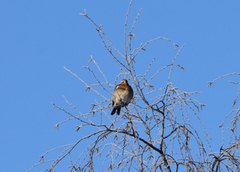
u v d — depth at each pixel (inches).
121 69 457.7
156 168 439.5
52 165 421.1
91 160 414.3
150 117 466.9
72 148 427.2
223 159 442.9
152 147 450.9
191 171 425.7
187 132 437.4
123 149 423.5
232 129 439.5
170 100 455.5
